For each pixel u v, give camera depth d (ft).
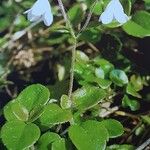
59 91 0.29
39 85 0.26
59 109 0.25
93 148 0.24
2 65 0.37
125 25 0.28
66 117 0.25
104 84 0.28
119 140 0.30
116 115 0.31
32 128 0.24
